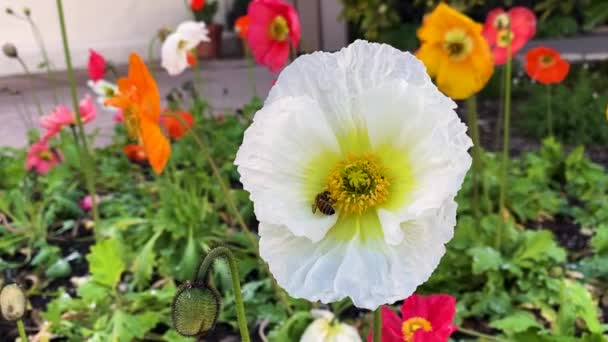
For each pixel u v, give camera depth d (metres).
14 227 0.76
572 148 1.07
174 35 0.71
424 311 0.34
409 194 0.23
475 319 0.55
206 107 1.04
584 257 0.66
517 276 0.58
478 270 0.55
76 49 2.01
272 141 0.23
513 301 0.57
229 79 1.75
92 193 0.62
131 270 0.63
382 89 0.23
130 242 0.68
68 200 0.79
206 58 2.16
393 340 0.32
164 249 0.65
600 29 2.49
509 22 0.59
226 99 1.48
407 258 0.23
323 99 0.24
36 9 1.94
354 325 0.53
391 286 0.22
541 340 0.43
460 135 0.22
